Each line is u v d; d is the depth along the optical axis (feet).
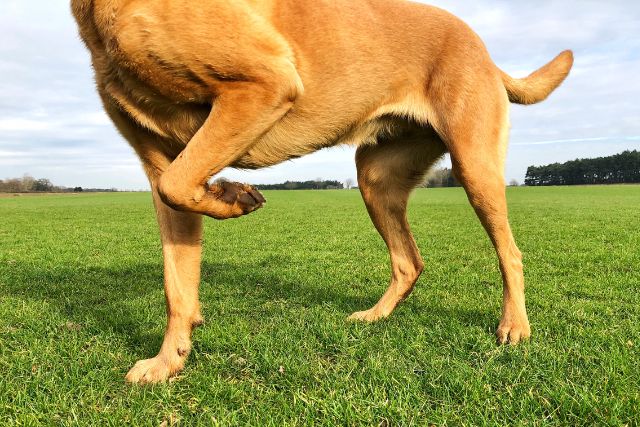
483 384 2.43
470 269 6.38
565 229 12.38
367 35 2.97
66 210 27.73
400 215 3.75
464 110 3.09
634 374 2.50
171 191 2.40
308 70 2.80
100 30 2.50
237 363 2.84
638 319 3.64
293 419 2.16
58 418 2.23
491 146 3.15
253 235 12.00
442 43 3.15
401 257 3.77
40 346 3.14
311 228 14.02
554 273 5.89
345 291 4.99
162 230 2.72
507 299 3.20
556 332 3.32
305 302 4.42
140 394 2.41
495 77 3.27
